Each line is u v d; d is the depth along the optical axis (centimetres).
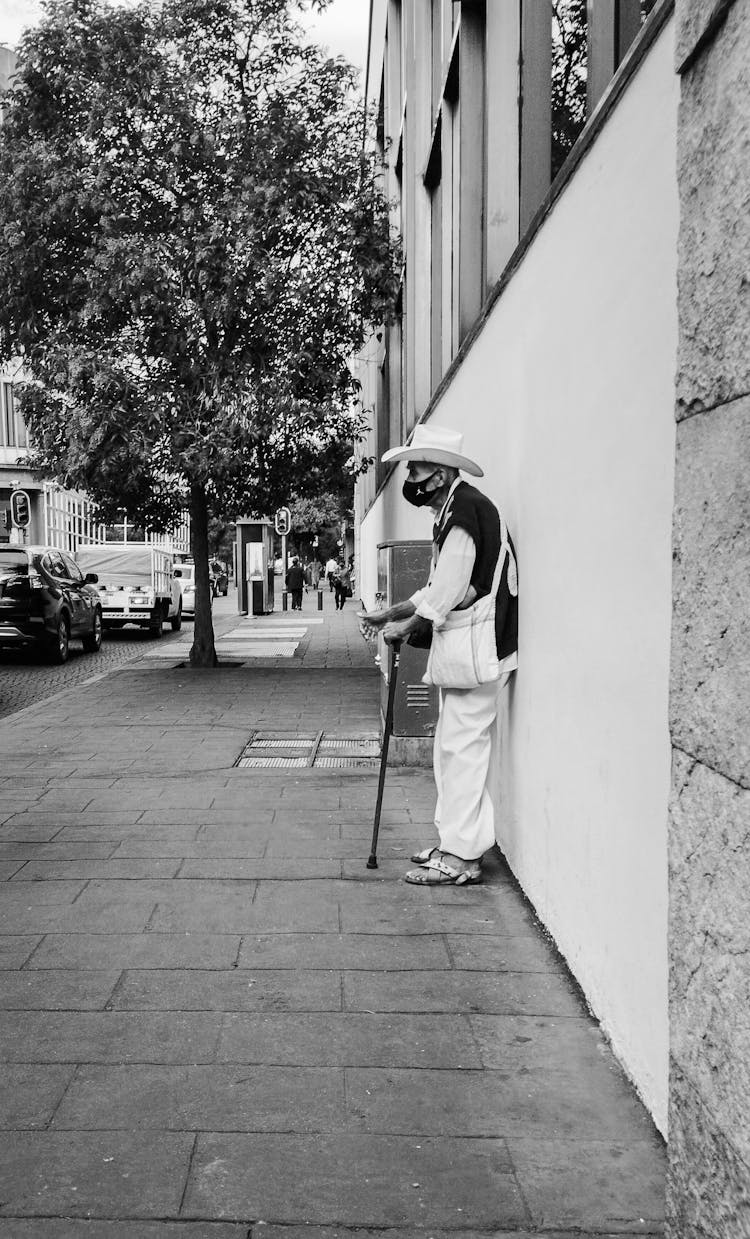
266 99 1240
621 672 285
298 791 636
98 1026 312
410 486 457
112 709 1012
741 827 162
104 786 655
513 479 455
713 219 173
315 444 1364
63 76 1174
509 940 383
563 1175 238
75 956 366
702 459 178
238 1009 324
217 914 410
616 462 290
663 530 250
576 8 430
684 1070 185
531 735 416
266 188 1157
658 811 254
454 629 431
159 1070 285
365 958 365
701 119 178
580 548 332
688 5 180
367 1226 219
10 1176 236
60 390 1225
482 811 450
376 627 493
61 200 1148
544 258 389
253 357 1236
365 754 769
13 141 1199
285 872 466
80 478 1244
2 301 1245
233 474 1288
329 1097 271
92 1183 233
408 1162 242
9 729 894
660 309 254
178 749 790
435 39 956
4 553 1580
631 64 274
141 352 1204
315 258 1259
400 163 1423
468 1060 292
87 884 448
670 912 193
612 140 297
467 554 423
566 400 352
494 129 582
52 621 1584
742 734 161
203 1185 233
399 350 1588
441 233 996
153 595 2156
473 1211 224
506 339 474
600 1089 276
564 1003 329
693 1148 180
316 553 5506
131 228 1193
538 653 400
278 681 1236
